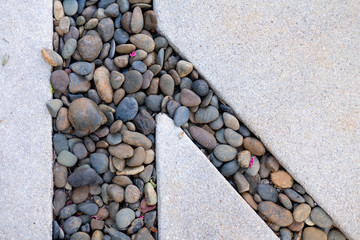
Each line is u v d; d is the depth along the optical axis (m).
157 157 1.32
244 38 1.36
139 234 1.28
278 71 1.36
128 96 1.33
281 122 1.34
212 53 1.36
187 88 1.36
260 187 1.33
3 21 1.30
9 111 1.28
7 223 1.25
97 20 1.33
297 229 1.32
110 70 1.33
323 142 1.34
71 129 1.31
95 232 1.29
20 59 1.30
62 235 1.27
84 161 1.31
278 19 1.37
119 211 1.29
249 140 1.34
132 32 1.34
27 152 1.28
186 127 1.35
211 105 1.35
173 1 1.36
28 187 1.26
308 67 1.36
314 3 1.37
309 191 1.33
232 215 1.30
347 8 1.38
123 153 1.29
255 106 1.35
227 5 1.37
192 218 1.29
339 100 1.35
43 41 1.31
